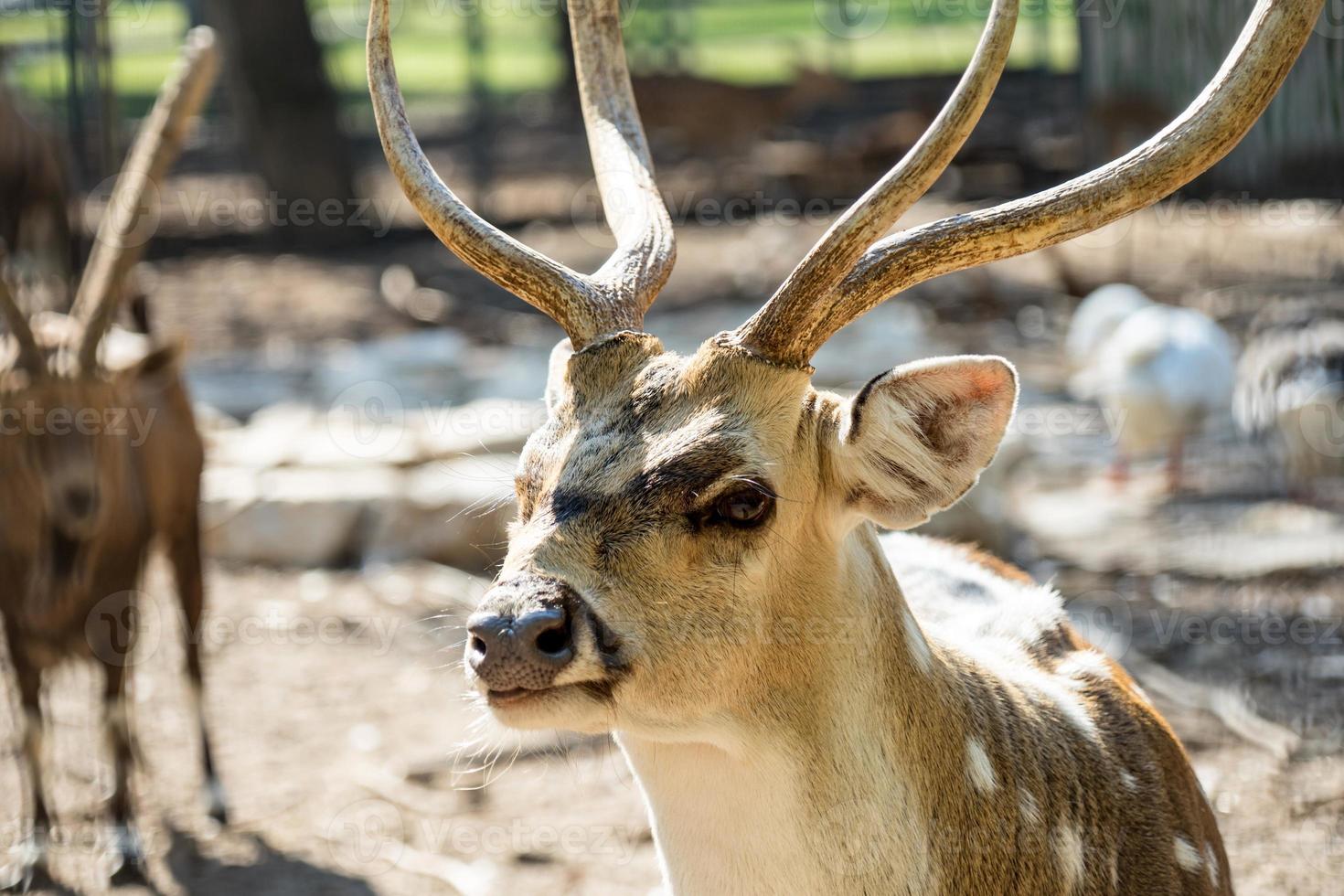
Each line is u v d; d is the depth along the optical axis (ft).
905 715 17.16
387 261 87.25
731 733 16.37
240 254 89.04
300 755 35.29
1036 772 18.19
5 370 29.94
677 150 117.50
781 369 16.57
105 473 30.32
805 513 16.61
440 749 35.27
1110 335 56.08
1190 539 44.42
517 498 16.76
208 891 29.50
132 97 125.49
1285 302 61.26
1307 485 46.57
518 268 17.47
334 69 120.88
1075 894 18.06
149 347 32.73
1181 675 35.99
